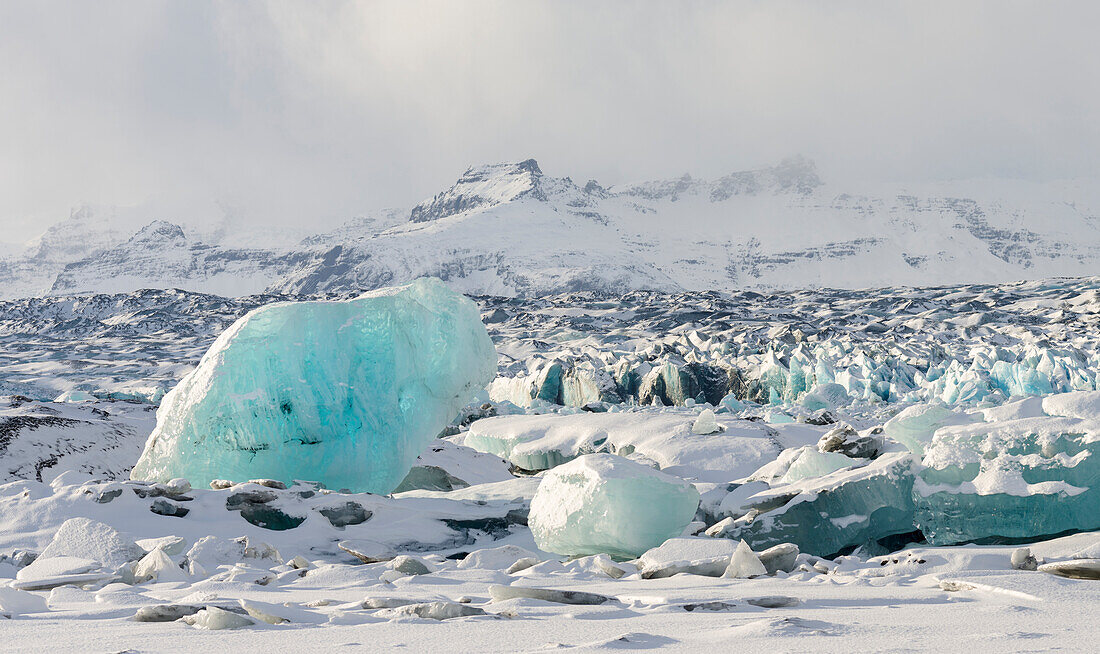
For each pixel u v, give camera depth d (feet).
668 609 25.84
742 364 257.55
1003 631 20.56
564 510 54.39
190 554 50.01
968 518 52.90
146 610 24.45
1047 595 28.86
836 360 263.08
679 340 386.11
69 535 47.39
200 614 23.24
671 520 53.16
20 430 96.63
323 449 78.23
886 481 55.77
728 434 96.99
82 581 38.86
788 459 69.67
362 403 79.10
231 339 78.48
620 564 44.52
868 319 556.51
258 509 63.05
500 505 69.41
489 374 86.79
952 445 55.42
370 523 63.21
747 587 34.88
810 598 29.14
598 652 18.15
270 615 23.97
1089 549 41.01
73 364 454.81
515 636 20.76
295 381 78.02
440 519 64.85
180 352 496.23
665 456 91.86
